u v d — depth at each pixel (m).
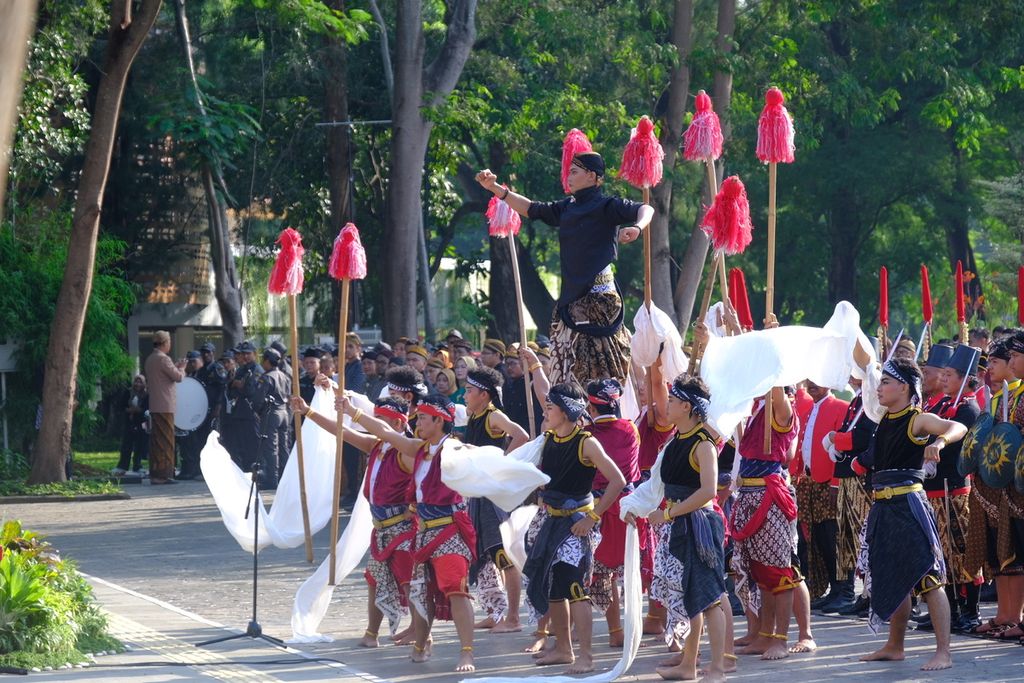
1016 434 10.67
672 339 10.87
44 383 24.83
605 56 31.62
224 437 27.42
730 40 30.80
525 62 35.38
